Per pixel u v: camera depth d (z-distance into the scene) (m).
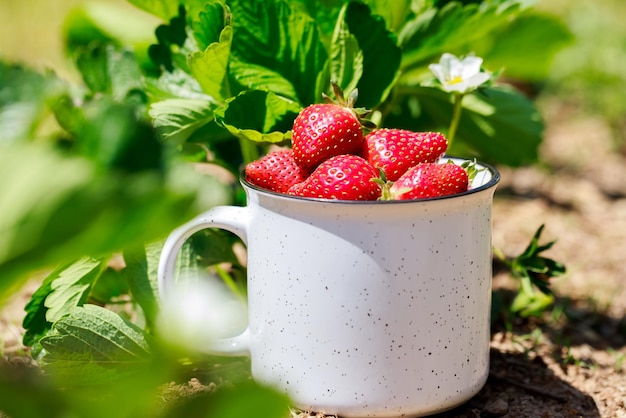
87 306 0.60
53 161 0.42
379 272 0.55
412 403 0.57
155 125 0.64
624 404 0.62
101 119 0.43
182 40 0.68
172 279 0.59
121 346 0.60
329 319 0.56
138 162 0.43
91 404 0.45
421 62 0.75
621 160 1.16
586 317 0.74
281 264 0.56
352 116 0.58
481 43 0.79
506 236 0.87
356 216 0.54
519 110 0.75
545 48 0.80
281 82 0.66
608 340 0.71
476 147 0.76
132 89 0.71
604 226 0.91
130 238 0.43
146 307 0.63
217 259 0.67
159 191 0.42
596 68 1.40
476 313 0.58
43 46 1.34
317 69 0.66
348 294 0.55
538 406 0.62
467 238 0.56
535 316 0.72
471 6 0.70
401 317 0.56
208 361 0.63
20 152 0.42
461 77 0.66
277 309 0.57
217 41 0.64
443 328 0.56
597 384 0.65
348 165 0.56
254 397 0.45
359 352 0.56
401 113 0.78
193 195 0.43
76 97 0.69
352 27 0.66
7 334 0.70
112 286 0.67
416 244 0.55
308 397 0.57
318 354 0.56
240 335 0.61
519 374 0.65
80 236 0.42
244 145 0.69
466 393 0.58
